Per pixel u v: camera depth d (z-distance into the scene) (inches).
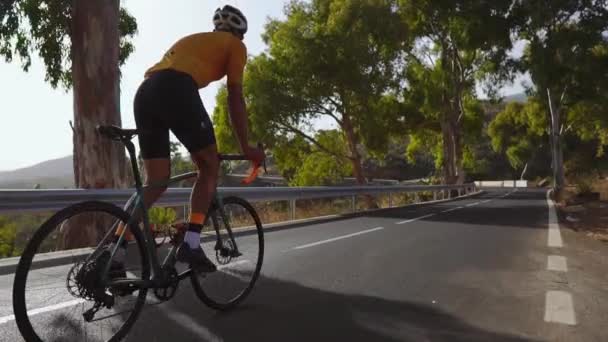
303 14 1141.1
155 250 130.6
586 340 132.6
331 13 1085.8
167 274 132.9
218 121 1267.2
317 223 469.4
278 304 162.2
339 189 626.2
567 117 1988.2
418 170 4712.1
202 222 136.9
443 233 377.4
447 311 157.1
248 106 1114.1
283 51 1104.8
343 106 1127.0
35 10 504.7
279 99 1055.0
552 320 149.0
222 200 157.4
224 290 155.9
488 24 1246.3
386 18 1077.8
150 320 141.2
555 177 1328.7
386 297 173.6
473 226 435.2
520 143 3075.8
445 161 1565.0
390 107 1406.3
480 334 135.8
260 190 464.4
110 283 117.9
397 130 1487.5
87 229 120.0
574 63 1168.8
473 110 1808.6
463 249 291.1
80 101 349.4
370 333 134.6
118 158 356.5
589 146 3107.8
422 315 152.3
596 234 372.5
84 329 117.3
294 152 1322.6
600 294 182.7
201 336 128.8
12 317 141.6
